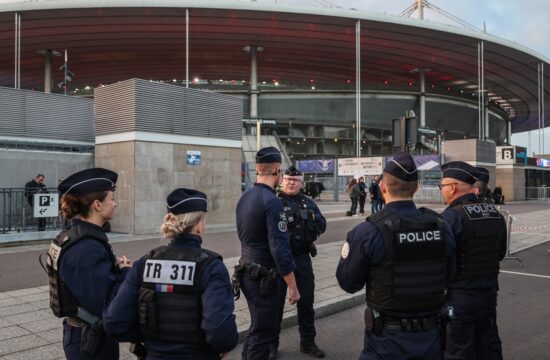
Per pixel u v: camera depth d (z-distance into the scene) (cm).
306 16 4719
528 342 534
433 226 278
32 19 4506
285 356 492
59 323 548
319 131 6631
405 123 943
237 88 6500
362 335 564
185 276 232
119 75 6881
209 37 5244
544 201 3581
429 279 272
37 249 1128
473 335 372
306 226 482
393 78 7088
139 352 254
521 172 3638
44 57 5675
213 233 1450
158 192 1473
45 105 1664
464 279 369
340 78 7244
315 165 3550
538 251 1197
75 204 274
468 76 6775
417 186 289
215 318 225
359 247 277
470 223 366
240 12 4588
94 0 4303
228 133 1678
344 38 5319
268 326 388
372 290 278
